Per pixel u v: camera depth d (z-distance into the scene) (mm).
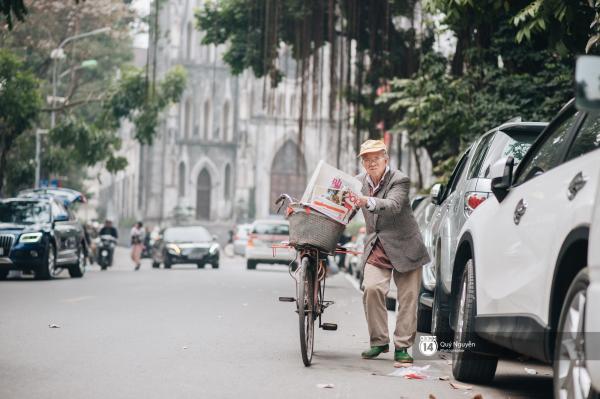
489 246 8148
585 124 7004
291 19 37875
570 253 6211
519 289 7125
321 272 10234
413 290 10188
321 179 9797
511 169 7984
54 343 11180
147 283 25047
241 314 15500
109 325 13281
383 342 10422
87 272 35594
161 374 8961
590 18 14664
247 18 40969
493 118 22281
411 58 33938
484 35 23234
